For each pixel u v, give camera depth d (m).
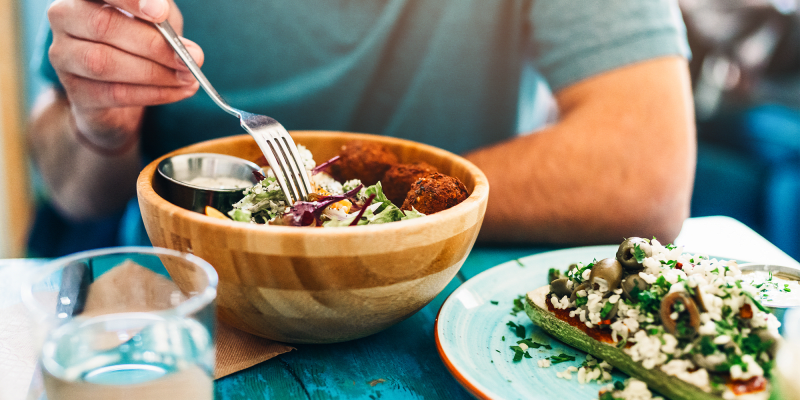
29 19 1.55
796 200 1.57
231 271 0.56
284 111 1.00
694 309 0.56
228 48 0.97
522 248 0.81
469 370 0.57
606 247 0.72
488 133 1.10
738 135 1.86
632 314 0.59
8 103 1.53
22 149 1.57
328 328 0.59
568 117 0.93
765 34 1.91
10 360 0.57
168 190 0.64
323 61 1.00
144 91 0.72
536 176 0.86
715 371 0.56
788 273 0.65
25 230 1.60
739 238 0.82
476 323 0.63
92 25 0.68
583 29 0.93
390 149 0.73
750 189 1.72
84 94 0.74
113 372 0.49
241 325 0.60
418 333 0.64
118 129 0.85
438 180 0.64
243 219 0.59
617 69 0.92
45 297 0.52
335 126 1.03
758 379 0.55
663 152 0.88
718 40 1.89
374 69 1.00
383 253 0.55
